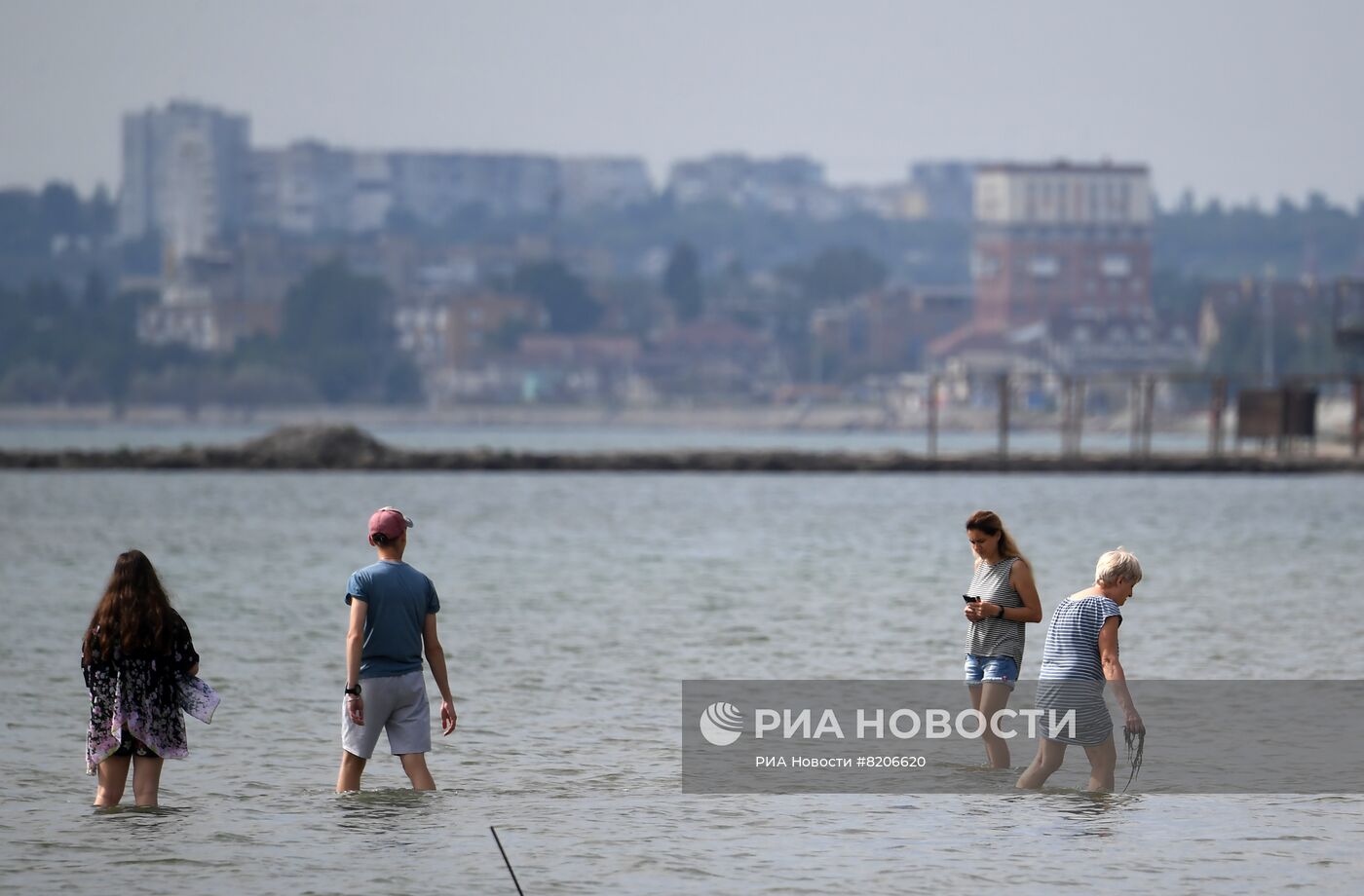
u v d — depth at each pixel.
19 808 58.91
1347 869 50.81
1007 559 63.75
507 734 74.25
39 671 92.50
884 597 135.25
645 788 63.22
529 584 146.75
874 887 48.88
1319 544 199.62
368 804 59.06
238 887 48.62
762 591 140.00
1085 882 49.41
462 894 48.06
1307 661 96.50
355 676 58.50
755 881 49.47
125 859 51.53
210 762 68.38
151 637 57.53
